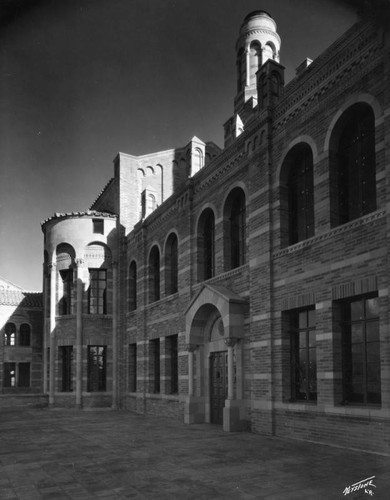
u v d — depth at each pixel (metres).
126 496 6.91
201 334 17.16
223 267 16.14
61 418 19.92
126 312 26.02
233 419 13.93
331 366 10.88
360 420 9.98
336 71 11.56
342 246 10.91
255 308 13.77
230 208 16.52
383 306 9.70
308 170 13.03
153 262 23.33
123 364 25.86
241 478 7.79
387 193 9.68
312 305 11.91
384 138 9.95
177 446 11.31
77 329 26.56
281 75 14.38
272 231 13.50
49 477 8.23
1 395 26.52
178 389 18.86
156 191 26.23
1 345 35.84
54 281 27.97
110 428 15.71
